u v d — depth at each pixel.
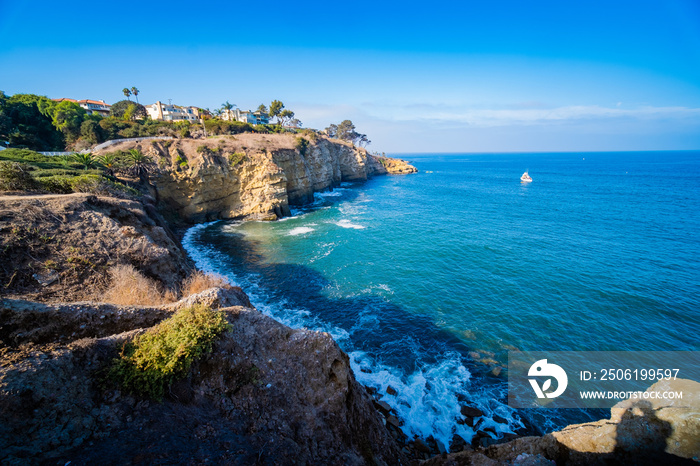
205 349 7.68
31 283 12.98
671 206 59.38
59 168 31.53
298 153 61.56
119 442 5.63
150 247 17.59
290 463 6.50
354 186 91.12
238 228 44.94
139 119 79.44
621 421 7.48
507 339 19.47
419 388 15.75
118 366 6.67
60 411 5.54
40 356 6.05
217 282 18.22
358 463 7.52
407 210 57.22
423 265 30.42
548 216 51.59
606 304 23.03
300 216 52.69
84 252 15.33
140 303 13.16
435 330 20.36
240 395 7.60
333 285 26.47
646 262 30.64
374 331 20.28
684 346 18.70
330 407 8.36
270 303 23.56
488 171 155.88
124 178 36.56
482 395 15.41
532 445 7.99
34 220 15.70
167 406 6.62
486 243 36.97
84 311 8.56
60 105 62.06
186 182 46.50
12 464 4.62
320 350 9.03
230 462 5.94
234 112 110.50
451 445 12.82
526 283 26.39
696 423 6.69
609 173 138.62
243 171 50.56
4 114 49.34
